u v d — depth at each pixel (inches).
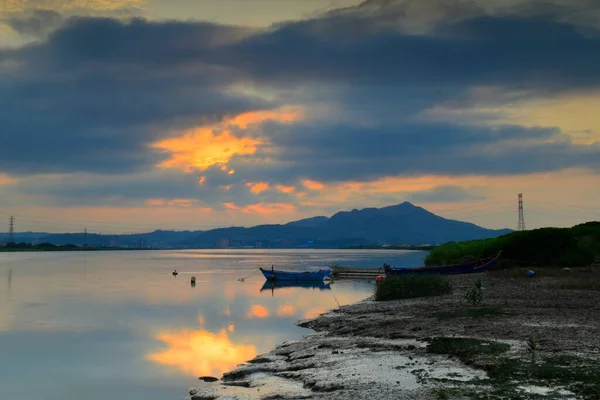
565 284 1630.2
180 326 1464.1
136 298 2245.3
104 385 885.8
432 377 665.6
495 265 2346.2
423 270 2401.6
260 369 852.6
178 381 897.5
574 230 3107.8
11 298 2262.6
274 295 2338.8
